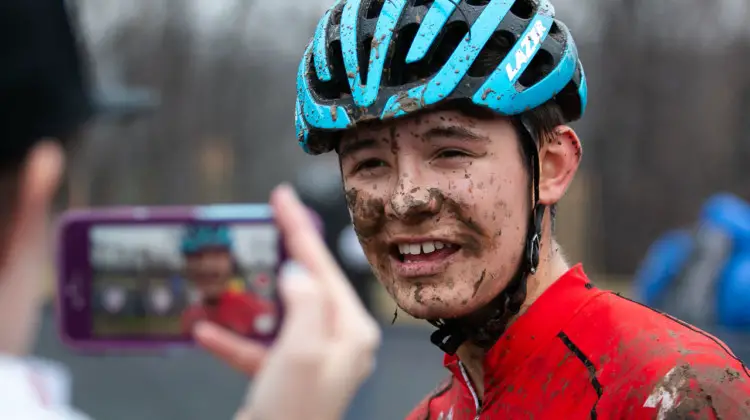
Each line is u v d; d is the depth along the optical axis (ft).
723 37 54.80
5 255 3.65
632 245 54.70
